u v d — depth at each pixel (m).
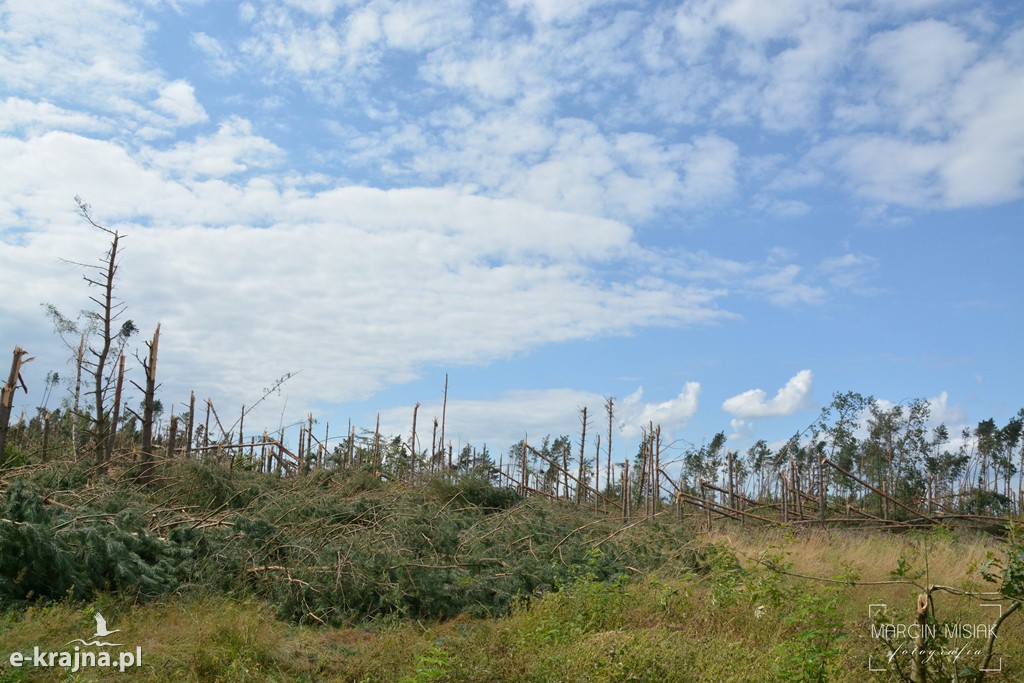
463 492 18.34
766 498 29.75
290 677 8.02
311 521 13.84
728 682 7.59
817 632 8.59
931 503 27.16
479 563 12.80
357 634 10.15
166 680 7.26
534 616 10.12
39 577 9.59
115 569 10.10
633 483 29.89
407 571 11.50
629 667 7.95
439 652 8.24
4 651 7.67
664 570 13.91
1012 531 7.52
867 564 14.52
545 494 23.41
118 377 20.33
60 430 24.95
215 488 15.97
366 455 22.73
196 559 11.31
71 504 13.16
